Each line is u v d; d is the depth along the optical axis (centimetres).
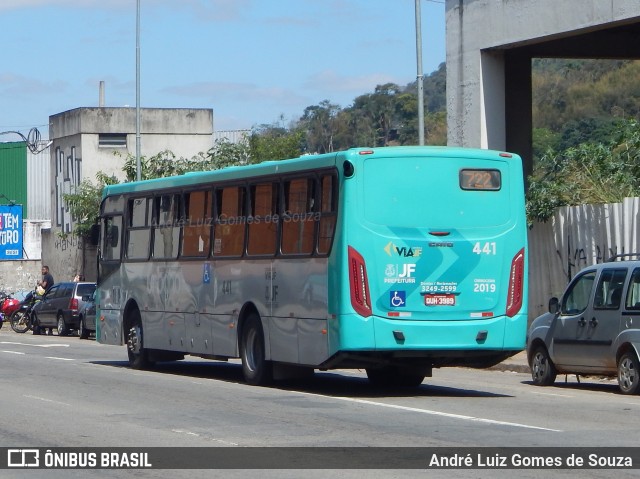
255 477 1098
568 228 2678
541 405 1716
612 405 1716
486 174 1839
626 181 2742
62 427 1463
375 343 1759
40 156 7250
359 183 1772
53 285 4488
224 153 5003
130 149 5903
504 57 2983
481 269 1823
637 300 1869
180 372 2405
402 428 1430
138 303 2467
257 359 2031
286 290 1917
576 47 3033
